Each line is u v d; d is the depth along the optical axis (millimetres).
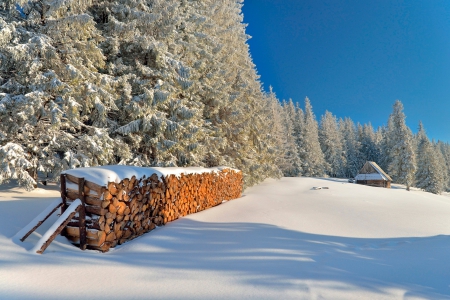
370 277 2928
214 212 7461
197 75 11664
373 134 66250
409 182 32281
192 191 7430
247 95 17969
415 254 4031
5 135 6605
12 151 6262
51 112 6605
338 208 9594
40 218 3660
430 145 37438
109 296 2223
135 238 4633
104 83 7656
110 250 3857
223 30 17094
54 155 7715
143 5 9320
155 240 4305
